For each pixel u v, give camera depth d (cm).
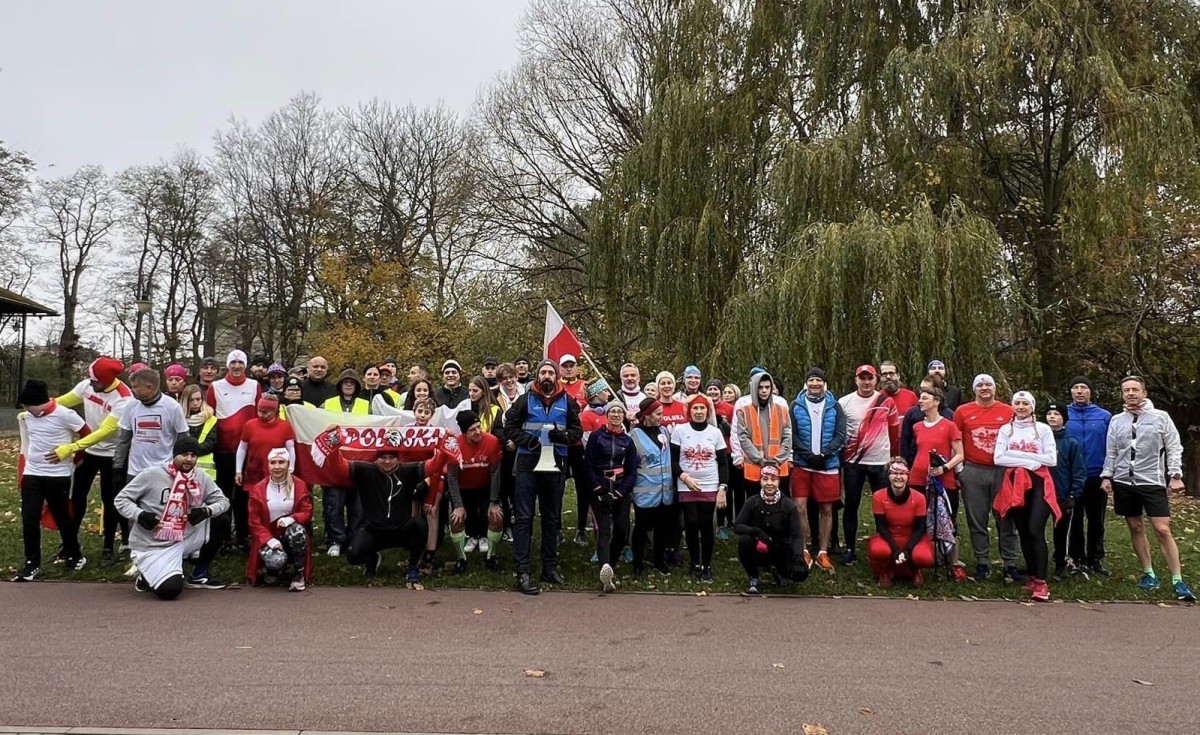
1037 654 566
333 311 2820
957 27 1427
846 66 1563
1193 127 1417
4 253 3688
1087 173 1368
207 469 794
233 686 468
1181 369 1603
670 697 465
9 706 432
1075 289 1510
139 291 4062
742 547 739
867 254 1209
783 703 458
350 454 795
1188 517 1242
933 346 1188
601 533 757
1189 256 1417
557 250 2830
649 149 1700
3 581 724
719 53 1714
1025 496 760
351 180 3347
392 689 468
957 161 1388
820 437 827
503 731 411
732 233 1638
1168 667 539
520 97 2798
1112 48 1395
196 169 3922
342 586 732
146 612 631
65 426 745
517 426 746
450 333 2534
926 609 694
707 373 1421
